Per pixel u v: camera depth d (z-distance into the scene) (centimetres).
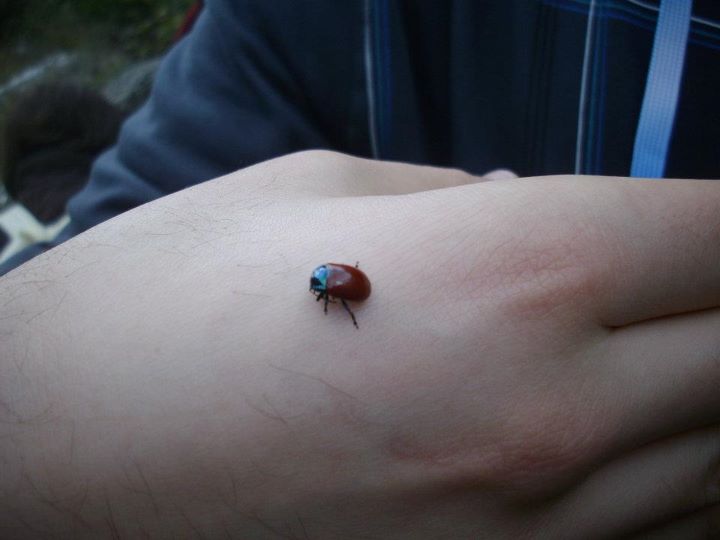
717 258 11
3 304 12
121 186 20
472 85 19
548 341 11
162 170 20
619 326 11
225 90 20
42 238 38
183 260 12
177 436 10
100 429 10
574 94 17
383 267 11
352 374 10
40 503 10
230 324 11
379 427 10
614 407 11
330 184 13
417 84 21
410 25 20
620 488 11
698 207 11
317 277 10
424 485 10
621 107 17
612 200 11
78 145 39
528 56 18
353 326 11
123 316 11
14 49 72
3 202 42
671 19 15
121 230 12
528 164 19
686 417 11
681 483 11
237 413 10
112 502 10
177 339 11
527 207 11
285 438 10
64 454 10
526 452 10
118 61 67
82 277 12
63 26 72
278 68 20
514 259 11
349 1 19
